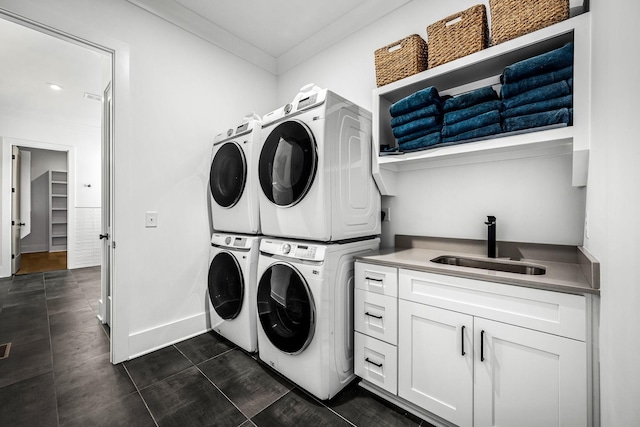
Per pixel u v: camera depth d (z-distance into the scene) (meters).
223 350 2.05
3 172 4.16
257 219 1.98
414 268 1.36
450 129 1.50
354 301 1.65
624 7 0.71
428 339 1.32
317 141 1.52
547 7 1.22
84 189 4.97
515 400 1.08
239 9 2.20
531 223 1.55
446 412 1.26
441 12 1.85
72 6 1.70
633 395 0.62
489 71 1.55
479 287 1.17
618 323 0.73
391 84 1.76
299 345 1.52
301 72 2.76
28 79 3.24
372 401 1.51
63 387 1.61
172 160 2.17
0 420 1.35
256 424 1.34
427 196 1.96
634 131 0.65
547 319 1.01
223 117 2.51
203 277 2.36
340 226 1.61
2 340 2.21
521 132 1.28
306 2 2.13
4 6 1.48
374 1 2.12
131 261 1.95
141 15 2.00
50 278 4.16
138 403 1.48
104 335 2.30
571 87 1.18
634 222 0.64
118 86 1.88
